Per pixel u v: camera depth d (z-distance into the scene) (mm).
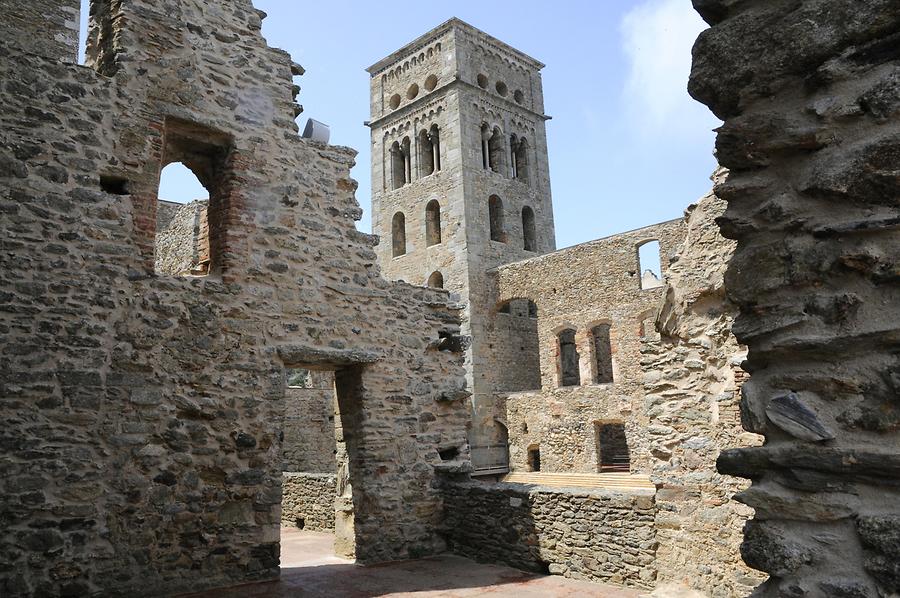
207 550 9000
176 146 10461
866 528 2723
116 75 9422
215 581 8992
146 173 9414
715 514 7543
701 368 7996
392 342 11711
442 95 41906
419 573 9875
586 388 30562
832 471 2885
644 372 8633
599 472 29594
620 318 29891
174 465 8930
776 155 3285
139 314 9039
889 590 2627
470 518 11070
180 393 9180
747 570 7016
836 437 2898
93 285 8727
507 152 43375
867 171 2910
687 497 7953
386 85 46062
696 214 8320
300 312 10641
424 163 42938
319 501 15875
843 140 3043
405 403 11680
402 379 11727
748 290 3297
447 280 38906
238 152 10477
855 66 3006
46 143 8688
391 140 44781
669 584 8047
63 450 8133
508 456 34531
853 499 2828
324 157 11508
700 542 7699
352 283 11375
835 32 3064
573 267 32062
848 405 2889
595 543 9000
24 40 11602
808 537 2934
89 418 8383
